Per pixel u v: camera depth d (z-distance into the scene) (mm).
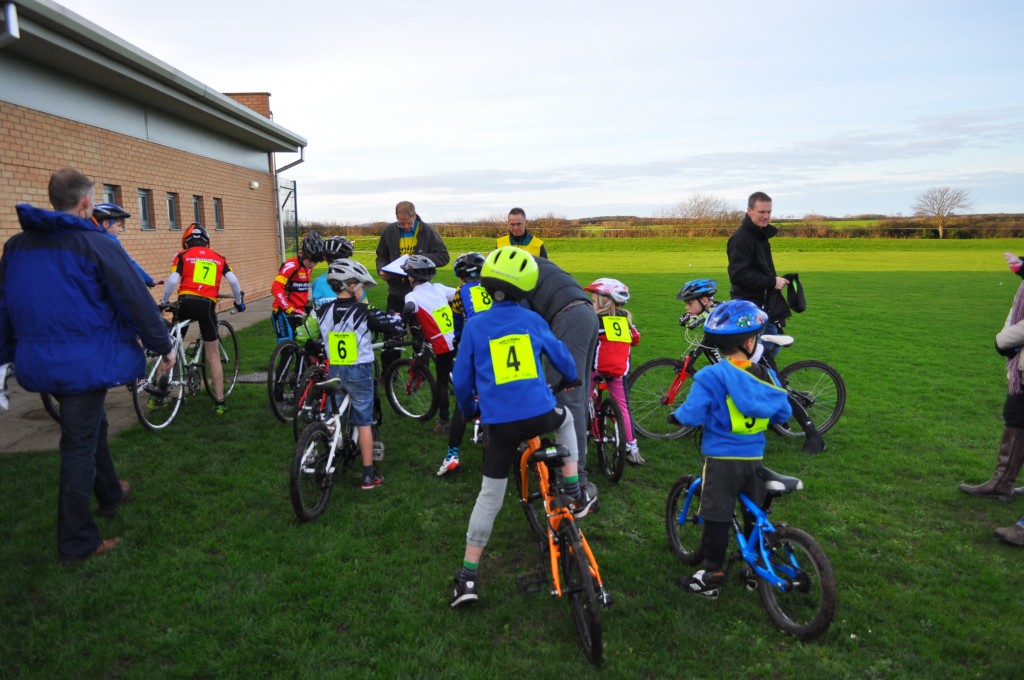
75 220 3586
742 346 3316
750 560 3371
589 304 4523
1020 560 4004
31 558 3719
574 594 3143
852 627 3277
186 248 6305
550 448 3285
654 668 2975
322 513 4398
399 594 3496
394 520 4309
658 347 10734
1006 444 4770
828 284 21969
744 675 2961
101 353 3611
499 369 3213
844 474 5312
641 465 5477
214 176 14383
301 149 17844
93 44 8219
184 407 6652
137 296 3676
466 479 5078
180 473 4973
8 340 3775
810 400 6035
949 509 4715
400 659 2979
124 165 10586
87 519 3732
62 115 9000
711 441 3363
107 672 2881
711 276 24297
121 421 6211
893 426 6602
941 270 27562
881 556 4027
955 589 3641
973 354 10445
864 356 10219
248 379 7930
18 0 6645
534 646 3119
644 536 4254
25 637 3039
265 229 17781
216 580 3568
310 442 4262
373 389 5070
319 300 5531
